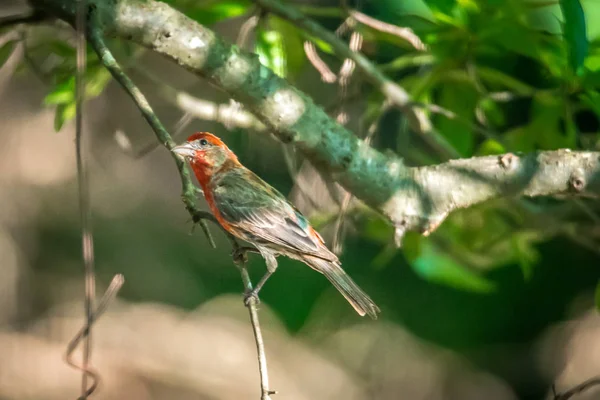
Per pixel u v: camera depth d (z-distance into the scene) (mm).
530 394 19125
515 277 18844
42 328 20016
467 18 8898
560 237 18172
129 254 21031
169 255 21219
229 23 16172
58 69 9859
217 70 8000
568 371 18594
